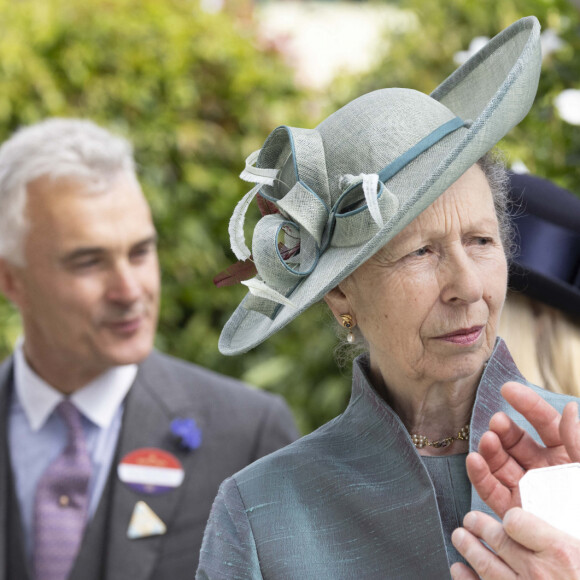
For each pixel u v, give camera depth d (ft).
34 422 11.79
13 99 18.60
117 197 11.41
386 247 7.05
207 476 11.85
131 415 11.89
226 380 12.62
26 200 11.28
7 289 11.75
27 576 11.30
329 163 7.49
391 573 7.20
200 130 19.40
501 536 6.00
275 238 7.49
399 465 7.40
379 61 18.57
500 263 7.15
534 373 9.31
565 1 14.15
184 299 19.44
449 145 7.20
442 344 7.06
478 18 17.15
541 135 13.51
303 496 7.61
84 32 18.94
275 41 20.44
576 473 6.05
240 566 7.50
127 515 11.50
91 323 11.37
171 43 19.34
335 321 8.55
